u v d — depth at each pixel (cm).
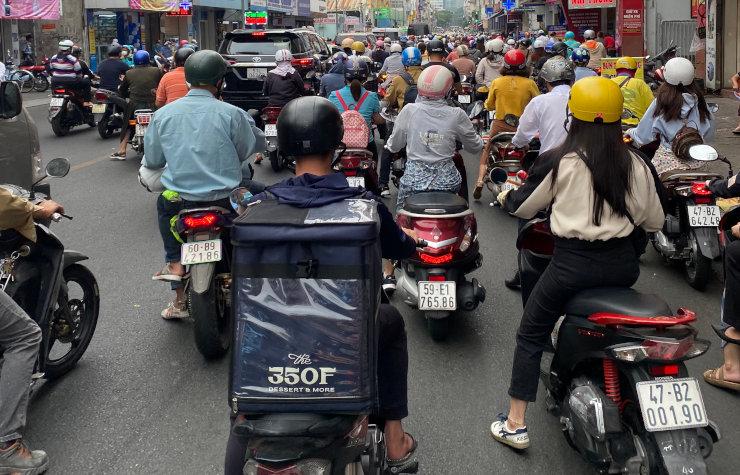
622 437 340
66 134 1609
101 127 1538
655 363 324
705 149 523
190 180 515
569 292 368
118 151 1316
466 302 545
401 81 1046
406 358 328
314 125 303
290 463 256
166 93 1026
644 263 754
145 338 573
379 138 1581
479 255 569
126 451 419
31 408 467
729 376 482
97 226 884
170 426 445
